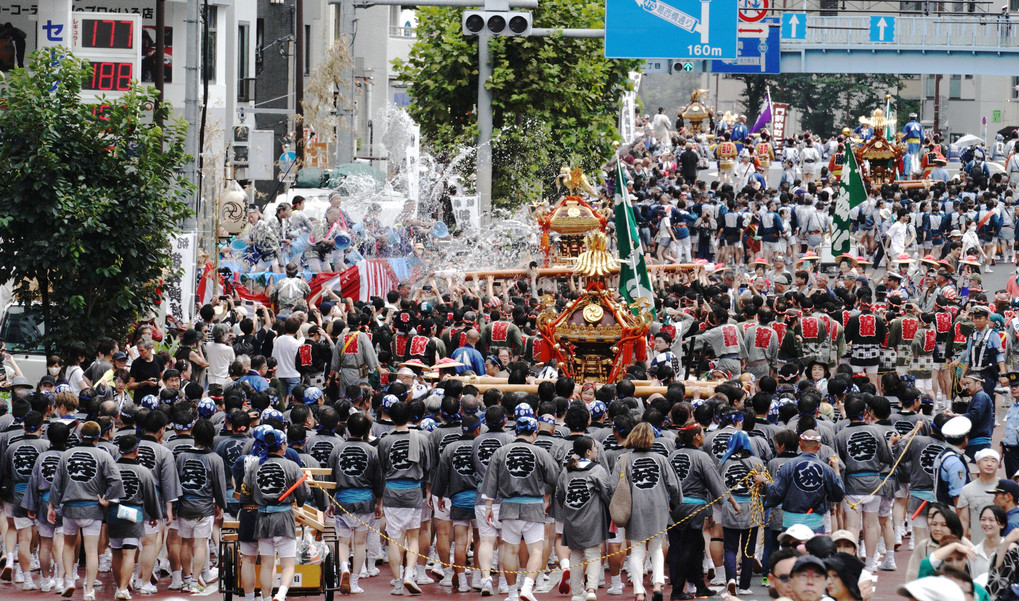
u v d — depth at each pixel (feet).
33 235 194.80
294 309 217.77
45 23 311.27
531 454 139.64
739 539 140.67
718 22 355.77
